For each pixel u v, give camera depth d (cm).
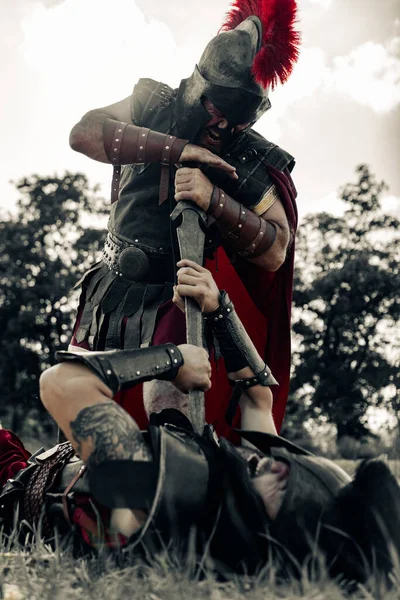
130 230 358
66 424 245
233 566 240
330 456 1606
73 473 284
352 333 3138
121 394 354
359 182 3141
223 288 382
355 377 3069
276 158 360
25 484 304
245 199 352
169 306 350
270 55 338
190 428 282
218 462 243
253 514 236
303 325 3191
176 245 352
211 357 353
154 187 357
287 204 358
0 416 3434
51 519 285
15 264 3572
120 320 352
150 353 263
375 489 230
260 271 375
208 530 239
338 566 231
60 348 3497
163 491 233
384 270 3136
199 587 214
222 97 338
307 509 232
